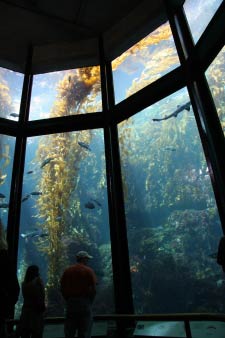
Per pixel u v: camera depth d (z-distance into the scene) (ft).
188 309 16.28
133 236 19.79
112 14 18.90
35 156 21.08
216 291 16.24
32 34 19.65
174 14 15.55
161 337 10.37
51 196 19.94
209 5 13.37
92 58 19.71
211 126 11.35
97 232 20.94
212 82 12.79
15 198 14.66
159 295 16.94
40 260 22.09
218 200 10.37
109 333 11.69
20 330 8.68
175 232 19.54
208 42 11.85
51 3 17.93
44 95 19.30
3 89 19.51
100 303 16.65
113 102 17.19
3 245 4.89
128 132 18.72
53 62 19.85
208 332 9.87
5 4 17.78
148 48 18.56
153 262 18.30
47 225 19.24
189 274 17.33
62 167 20.70
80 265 9.34
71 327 8.50
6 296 4.54
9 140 17.56
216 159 10.71
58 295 17.19
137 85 18.08
